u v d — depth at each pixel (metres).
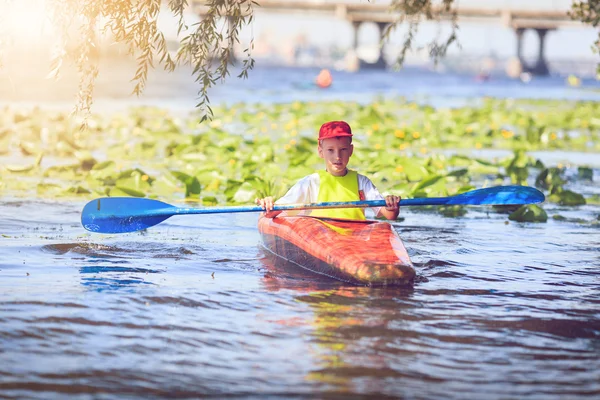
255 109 70.38
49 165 33.53
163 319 12.73
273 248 18.64
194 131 49.59
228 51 18.97
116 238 19.83
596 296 14.88
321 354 11.18
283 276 16.11
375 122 53.78
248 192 25.56
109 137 45.72
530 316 13.34
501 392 9.93
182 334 11.98
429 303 14.09
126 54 19.41
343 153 18.58
